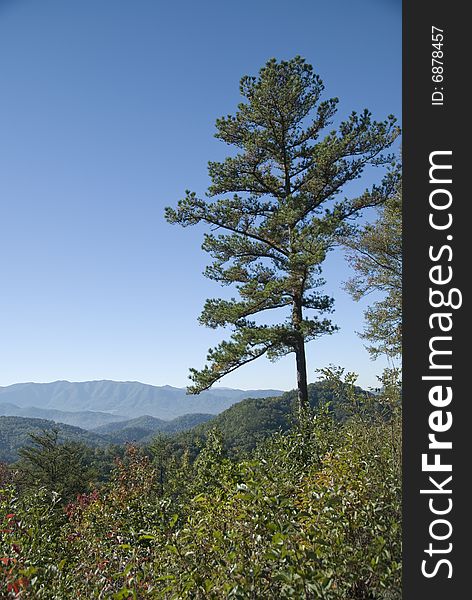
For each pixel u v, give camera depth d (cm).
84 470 2920
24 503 770
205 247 1755
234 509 418
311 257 1521
